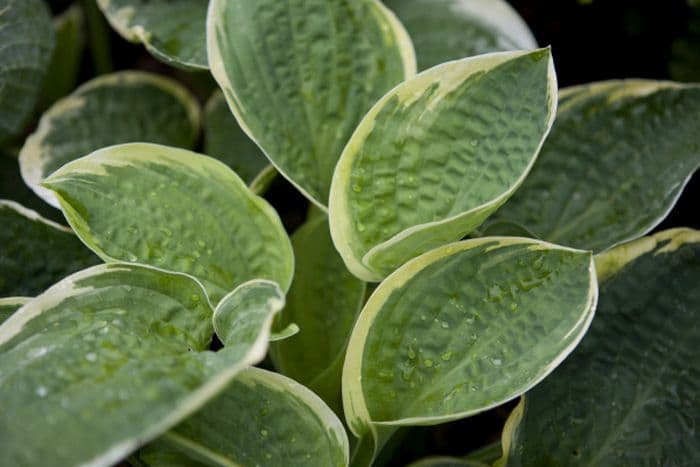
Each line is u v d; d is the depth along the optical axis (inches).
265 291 33.2
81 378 31.6
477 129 35.1
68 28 47.4
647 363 37.3
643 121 39.5
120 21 40.6
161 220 35.6
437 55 41.9
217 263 35.8
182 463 35.3
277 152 37.0
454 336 34.4
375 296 34.1
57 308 33.4
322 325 38.7
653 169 39.0
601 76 48.0
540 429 37.0
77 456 30.1
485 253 34.3
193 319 34.1
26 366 31.9
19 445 30.5
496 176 34.9
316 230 39.6
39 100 47.4
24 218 38.7
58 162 41.6
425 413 34.2
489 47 42.1
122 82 43.6
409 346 34.5
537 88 34.7
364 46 37.6
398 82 37.6
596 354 37.4
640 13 46.8
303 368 38.4
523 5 48.8
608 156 39.4
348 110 37.5
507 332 34.2
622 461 36.8
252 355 31.2
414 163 35.2
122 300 33.9
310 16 37.4
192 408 30.3
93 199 35.2
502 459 36.2
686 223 45.4
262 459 33.9
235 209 36.1
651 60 47.5
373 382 34.6
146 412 30.7
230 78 36.6
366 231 35.2
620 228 38.7
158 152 35.8
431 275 34.3
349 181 35.0
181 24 40.6
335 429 34.3
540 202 39.4
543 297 34.2
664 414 37.1
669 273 37.5
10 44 39.9
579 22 48.1
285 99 37.2
